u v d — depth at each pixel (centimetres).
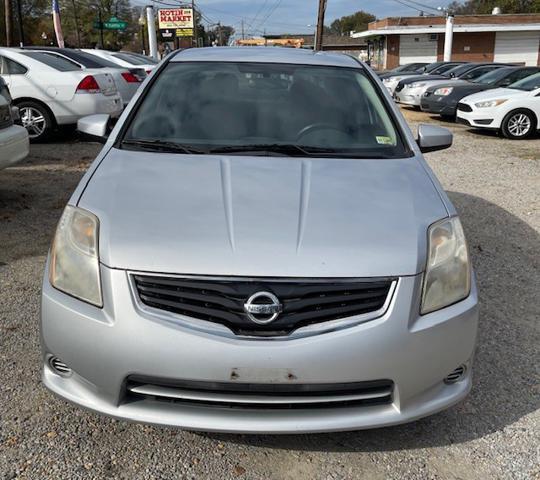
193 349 211
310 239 231
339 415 223
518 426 265
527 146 1059
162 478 231
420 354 222
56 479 227
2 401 271
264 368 211
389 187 273
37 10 4853
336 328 216
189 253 222
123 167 282
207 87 354
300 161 297
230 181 271
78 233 238
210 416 221
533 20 4147
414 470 239
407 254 229
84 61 1031
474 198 666
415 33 4106
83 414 265
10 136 530
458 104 1241
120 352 215
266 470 237
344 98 352
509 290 415
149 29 2850
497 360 320
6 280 407
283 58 385
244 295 215
